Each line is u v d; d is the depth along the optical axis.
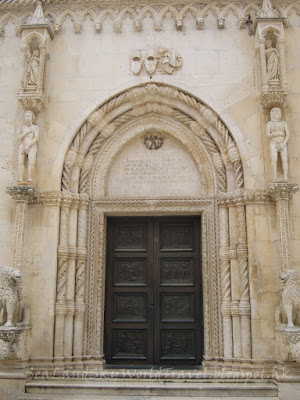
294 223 9.55
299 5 10.60
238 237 9.69
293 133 10.01
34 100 10.08
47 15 10.84
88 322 9.90
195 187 10.66
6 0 10.91
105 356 10.24
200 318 10.31
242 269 9.48
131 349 10.31
